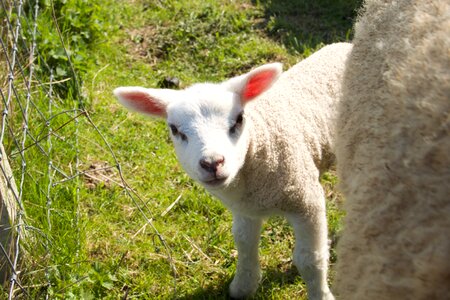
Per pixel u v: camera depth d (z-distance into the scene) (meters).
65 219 1.30
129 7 1.96
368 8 1.04
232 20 1.90
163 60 1.81
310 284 1.18
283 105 1.19
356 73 0.99
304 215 1.15
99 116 1.60
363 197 0.83
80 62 1.67
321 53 1.32
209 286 1.28
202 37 1.85
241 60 1.78
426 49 0.82
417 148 0.79
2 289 1.15
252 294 1.25
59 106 1.56
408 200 0.78
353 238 0.84
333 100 1.27
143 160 1.52
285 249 1.33
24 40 1.51
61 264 1.23
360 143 0.90
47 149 1.42
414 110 0.80
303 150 1.16
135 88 1.18
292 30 1.87
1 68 1.43
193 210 1.41
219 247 1.34
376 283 0.79
